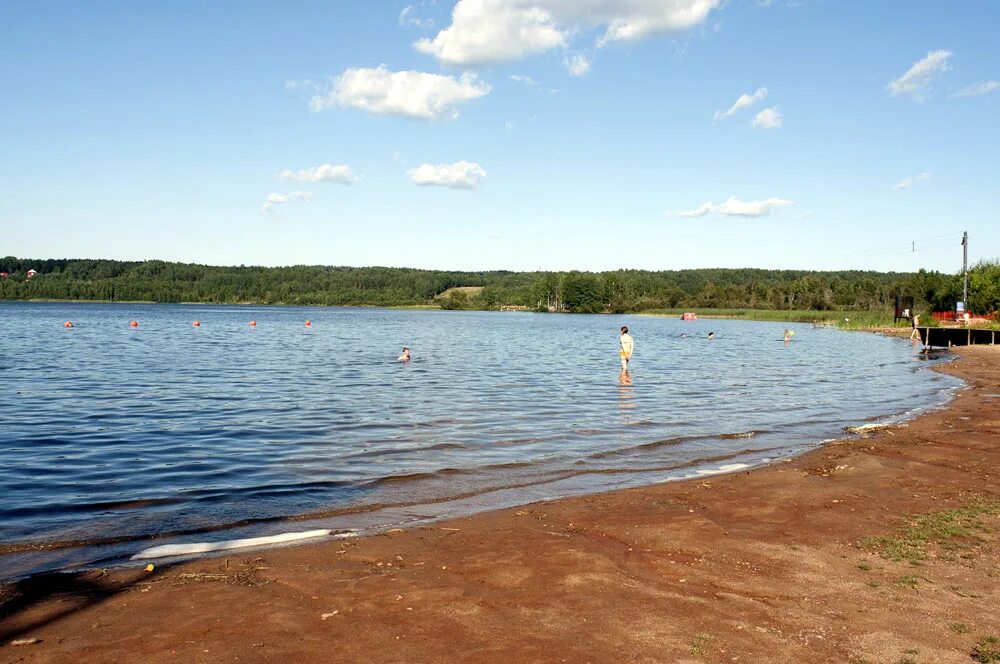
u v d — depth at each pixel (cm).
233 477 1235
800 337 6812
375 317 12412
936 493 1131
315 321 9994
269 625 638
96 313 11512
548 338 6359
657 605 689
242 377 2841
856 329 8275
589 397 2358
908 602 696
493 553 845
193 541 891
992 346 5103
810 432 1750
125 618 652
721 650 593
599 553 846
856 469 1305
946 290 8219
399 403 2161
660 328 8981
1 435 1588
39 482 1186
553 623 645
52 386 2477
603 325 10006
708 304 16438
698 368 3506
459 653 584
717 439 1652
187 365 3334
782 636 620
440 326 8919
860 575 771
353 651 588
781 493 1134
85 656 577
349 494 1134
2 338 5212
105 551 849
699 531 933
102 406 2031
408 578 758
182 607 678
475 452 1472
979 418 1922
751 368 3528
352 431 1686
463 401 2223
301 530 941
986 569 787
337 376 2933
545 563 809
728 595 716
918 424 1822
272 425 1753
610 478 1270
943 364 3762
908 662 573
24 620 646
